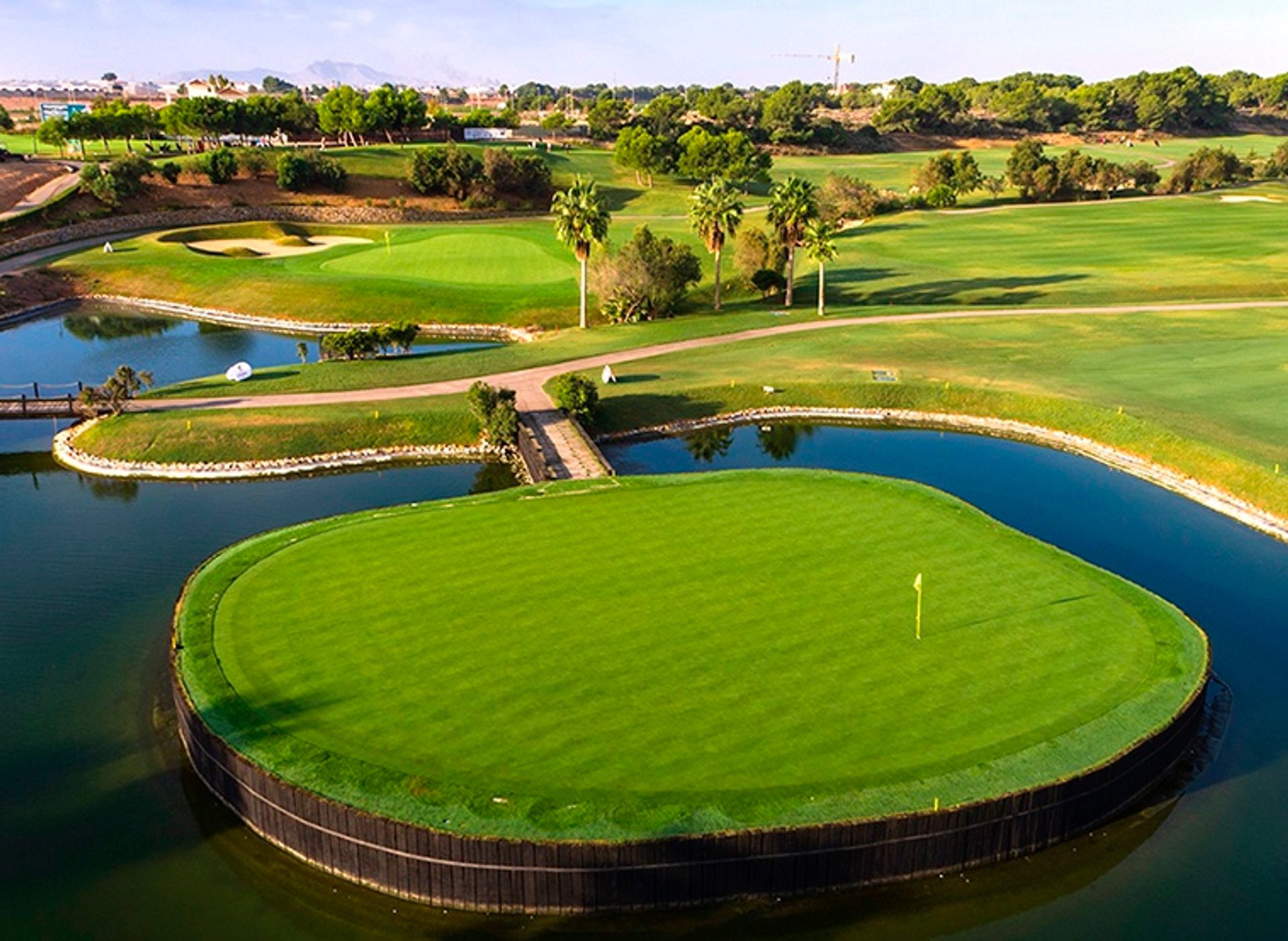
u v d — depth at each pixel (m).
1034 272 110.94
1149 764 31.33
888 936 26.66
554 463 58.12
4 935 26.38
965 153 171.50
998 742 30.69
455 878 27.11
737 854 26.92
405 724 31.44
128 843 29.75
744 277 101.81
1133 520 53.12
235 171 150.38
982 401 69.75
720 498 49.84
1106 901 27.78
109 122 171.12
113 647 40.06
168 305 107.38
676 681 33.84
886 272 112.50
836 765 29.55
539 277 112.25
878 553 43.62
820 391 72.00
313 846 28.70
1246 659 39.72
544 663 34.94
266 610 38.59
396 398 68.50
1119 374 73.00
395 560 42.84
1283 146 195.12
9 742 34.09
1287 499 52.97
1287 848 29.59
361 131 186.88
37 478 59.19
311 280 107.12
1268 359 75.94
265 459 60.62
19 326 99.69
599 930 26.69
